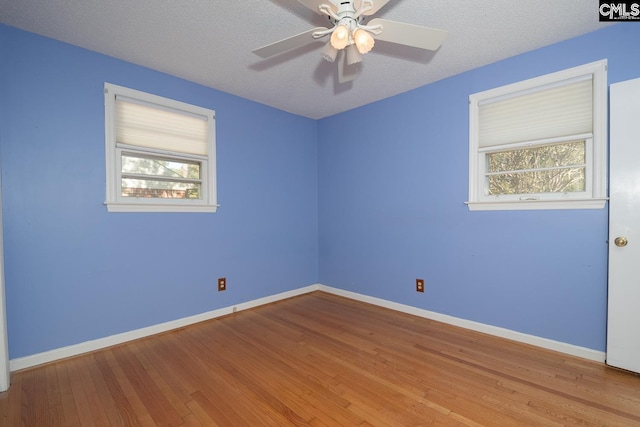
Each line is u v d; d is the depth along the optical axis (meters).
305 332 2.64
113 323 2.39
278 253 3.59
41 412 1.60
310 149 3.97
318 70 2.61
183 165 2.82
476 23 1.95
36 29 2.00
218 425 1.50
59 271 2.15
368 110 3.41
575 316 2.15
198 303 2.88
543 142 2.26
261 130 3.40
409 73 2.66
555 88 2.22
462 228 2.68
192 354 2.24
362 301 3.51
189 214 2.82
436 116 2.83
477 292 2.61
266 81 2.82
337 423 1.50
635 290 1.89
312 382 1.86
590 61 2.06
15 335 1.99
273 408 1.62
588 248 2.09
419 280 2.99
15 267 1.99
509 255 2.43
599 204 2.03
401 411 1.59
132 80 2.47
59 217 2.15
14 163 1.99
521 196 2.42
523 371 1.96
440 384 1.83
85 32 2.04
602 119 2.02
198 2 1.75
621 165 1.93
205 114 2.91
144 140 2.54
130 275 2.47
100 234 2.33
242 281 3.23
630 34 1.93
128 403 1.67
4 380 1.78
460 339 2.46
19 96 2.00
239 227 3.21
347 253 3.68
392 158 3.19
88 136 2.27
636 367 1.89
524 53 2.32
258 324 2.83
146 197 2.60
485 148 2.54
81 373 1.98
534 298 2.31
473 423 1.49
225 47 2.24
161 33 2.06
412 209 3.04
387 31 1.61
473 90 2.59
